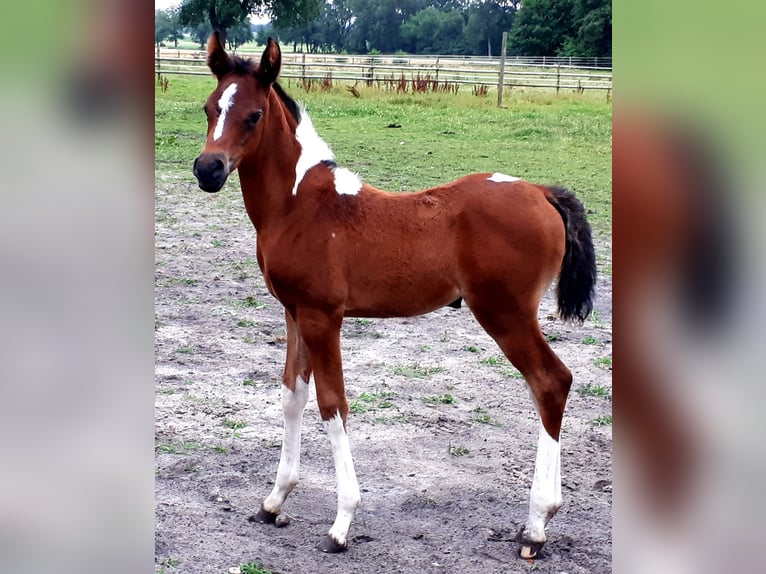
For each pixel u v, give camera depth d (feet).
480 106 69.05
